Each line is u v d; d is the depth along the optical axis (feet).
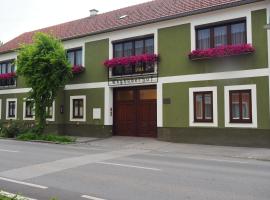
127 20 72.08
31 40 94.68
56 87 71.26
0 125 89.71
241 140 54.34
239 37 55.77
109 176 30.91
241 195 24.20
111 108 72.64
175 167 36.01
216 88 57.11
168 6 69.41
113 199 23.18
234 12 55.83
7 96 94.53
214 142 56.95
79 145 60.95
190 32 60.44
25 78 72.08
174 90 62.13
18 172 33.06
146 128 68.74
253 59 53.72
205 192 25.05
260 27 53.31
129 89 71.26
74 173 32.40
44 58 68.39
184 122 60.54
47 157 43.24
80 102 77.36
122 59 68.39
